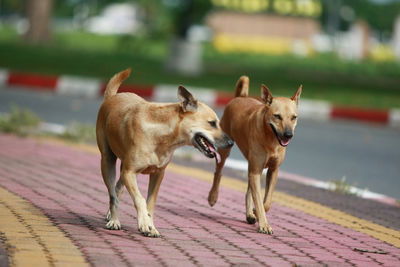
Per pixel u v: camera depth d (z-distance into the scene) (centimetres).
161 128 806
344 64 6097
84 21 9369
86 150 1515
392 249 854
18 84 2975
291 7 7681
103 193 1052
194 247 771
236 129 991
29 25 5791
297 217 1005
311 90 3431
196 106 808
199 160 1516
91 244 744
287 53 6931
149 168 817
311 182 1354
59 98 2636
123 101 859
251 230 894
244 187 1216
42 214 870
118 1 8831
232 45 7206
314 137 2039
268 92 909
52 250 705
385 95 3494
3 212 859
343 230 941
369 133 2228
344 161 1675
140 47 4369
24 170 1202
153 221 890
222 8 7600
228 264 712
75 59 4384
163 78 3419
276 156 919
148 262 692
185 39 3778
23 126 1778
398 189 1388
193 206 1018
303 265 734
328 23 10825
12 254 678
